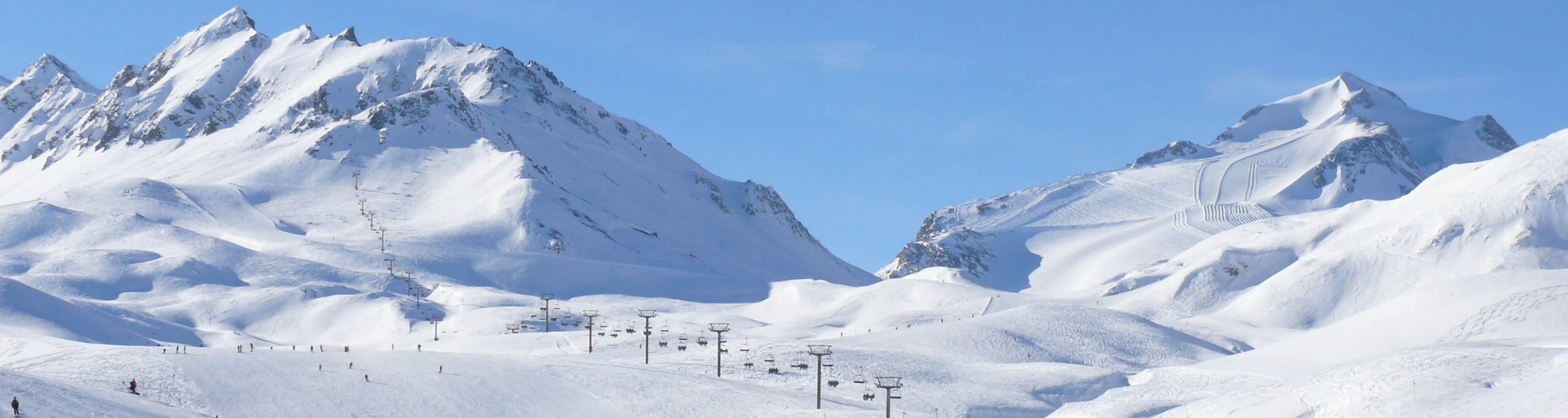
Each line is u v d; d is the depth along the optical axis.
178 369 116.25
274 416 105.56
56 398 90.25
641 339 178.88
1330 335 133.12
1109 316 184.88
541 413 112.25
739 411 113.75
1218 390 117.38
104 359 119.94
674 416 111.31
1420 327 127.44
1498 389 74.75
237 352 129.00
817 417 111.62
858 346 163.25
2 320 192.62
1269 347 135.38
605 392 120.25
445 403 112.88
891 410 117.88
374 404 111.19
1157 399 110.56
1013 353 161.62
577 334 191.50
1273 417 82.69
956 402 125.69
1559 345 94.88
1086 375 140.38
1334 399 80.94
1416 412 74.06
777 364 148.12
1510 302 127.62
